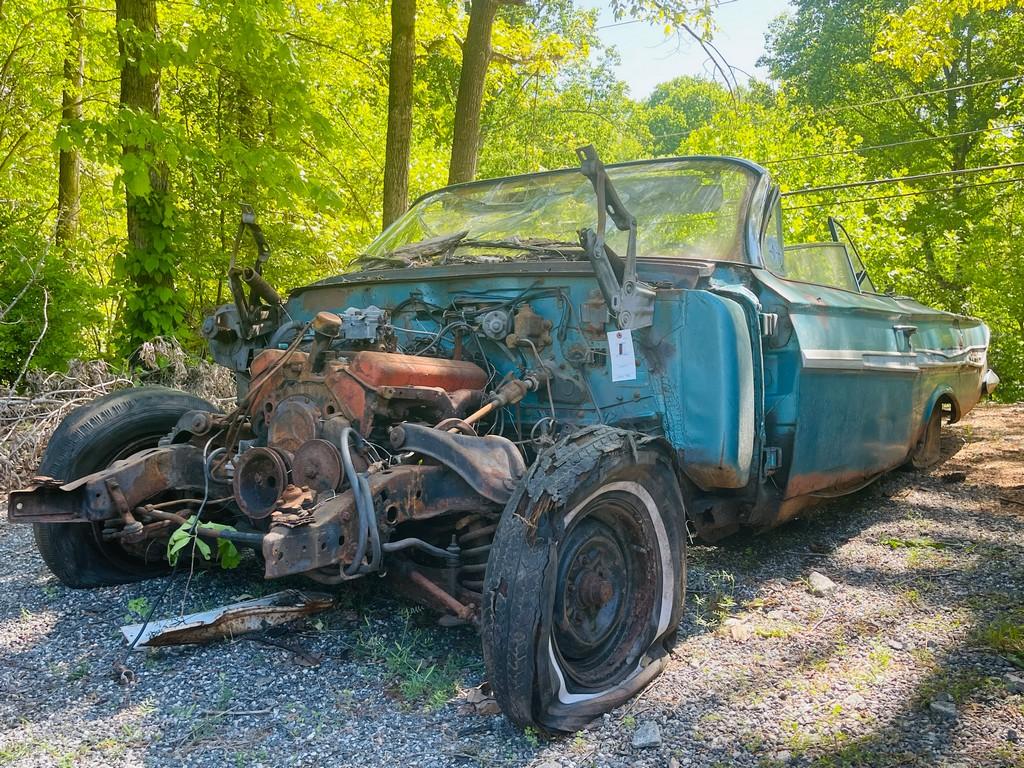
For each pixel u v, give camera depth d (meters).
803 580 4.00
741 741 2.52
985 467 6.65
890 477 6.28
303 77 9.18
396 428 2.92
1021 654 3.08
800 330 3.78
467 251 4.31
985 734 2.54
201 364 8.09
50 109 11.96
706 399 3.23
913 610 3.59
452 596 2.98
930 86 26.70
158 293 8.81
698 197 4.18
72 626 3.38
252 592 3.71
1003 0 12.50
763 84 15.68
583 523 2.82
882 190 18.91
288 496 2.81
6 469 6.14
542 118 21.61
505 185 4.75
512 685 2.43
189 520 3.12
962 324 6.87
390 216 9.55
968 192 23.16
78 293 9.36
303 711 2.67
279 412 3.14
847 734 2.55
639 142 30.89
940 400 6.44
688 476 3.36
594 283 3.45
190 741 2.49
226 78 10.31
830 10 30.86
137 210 8.73
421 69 20.86
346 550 2.71
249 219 3.97
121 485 3.27
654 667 2.95
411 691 2.77
